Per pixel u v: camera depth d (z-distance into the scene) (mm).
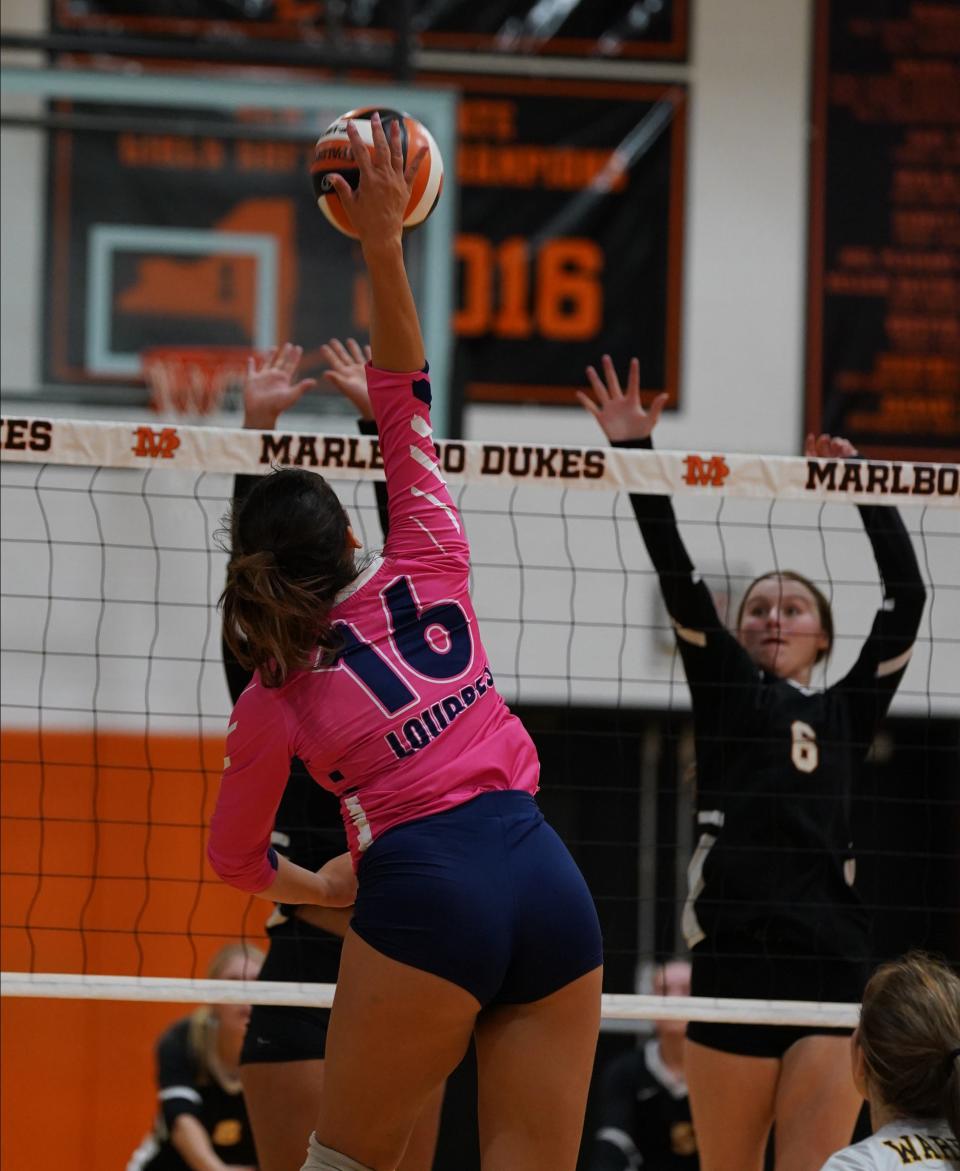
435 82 17453
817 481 7469
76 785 14867
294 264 15141
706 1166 7625
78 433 7172
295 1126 7027
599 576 16312
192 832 14898
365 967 4719
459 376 14781
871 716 7875
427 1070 4773
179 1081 11641
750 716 7730
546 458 7336
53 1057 14586
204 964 14570
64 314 14938
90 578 15016
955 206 17781
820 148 17734
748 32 17828
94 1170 14516
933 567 14047
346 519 5117
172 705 15031
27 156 14961
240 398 15016
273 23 16734
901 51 17844
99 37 16500
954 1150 5156
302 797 7418
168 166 15117
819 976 7480
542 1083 4836
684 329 17531
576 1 17672
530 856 4848
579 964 4871
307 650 4887
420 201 6547
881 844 16547
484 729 4988
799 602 8070
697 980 7719
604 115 17625
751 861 7574
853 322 17641
